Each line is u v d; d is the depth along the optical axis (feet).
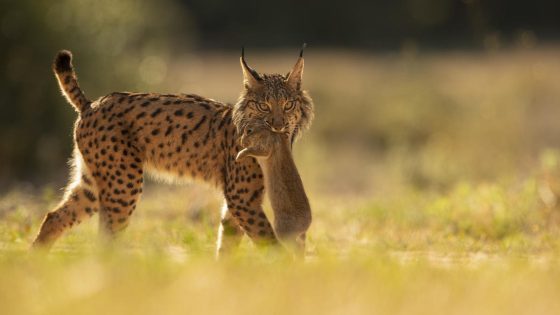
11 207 53.36
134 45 94.32
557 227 46.78
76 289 24.61
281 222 33.22
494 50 71.36
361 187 79.15
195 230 44.55
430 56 168.45
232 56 189.06
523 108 77.77
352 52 191.93
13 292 24.90
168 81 93.76
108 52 87.71
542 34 207.31
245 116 36.78
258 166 34.65
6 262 29.96
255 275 27.09
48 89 84.23
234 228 36.27
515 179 54.75
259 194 34.99
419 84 97.76
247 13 218.79
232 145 36.06
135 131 37.70
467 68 145.18
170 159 37.88
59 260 29.84
